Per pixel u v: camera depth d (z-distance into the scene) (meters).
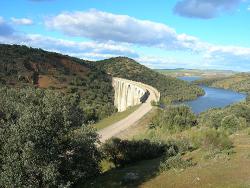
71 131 29.19
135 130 79.12
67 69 189.75
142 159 42.47
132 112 98.75
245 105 96.81
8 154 24.62
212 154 36.47
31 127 25.25
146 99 125.81
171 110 78.25
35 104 31.11
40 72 170.50
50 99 29.75
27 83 152.38
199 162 35.06
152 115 92.00
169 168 34.38
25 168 24.41
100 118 112.81
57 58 193.50
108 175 34.69
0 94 32.44
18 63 166.62
